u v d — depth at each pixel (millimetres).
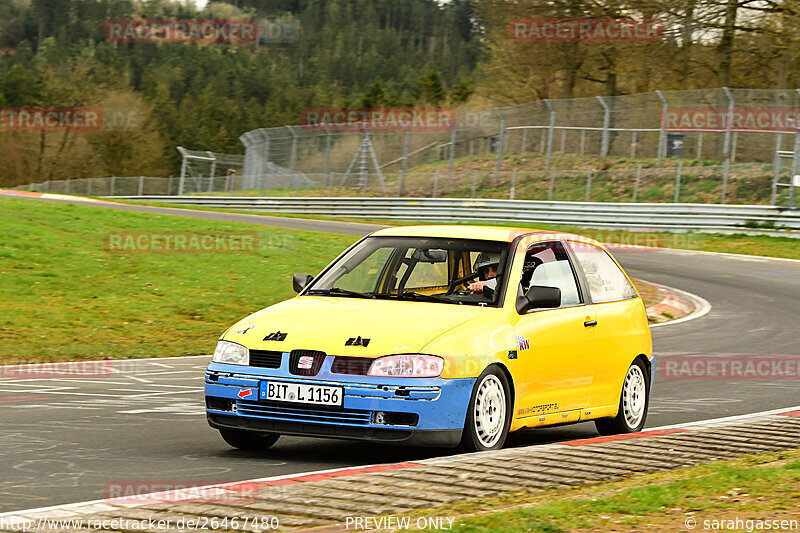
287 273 37406
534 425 12523
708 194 70000
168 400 16875
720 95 72125
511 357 11969
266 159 95000
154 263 36406
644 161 77062
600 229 63656
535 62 93625
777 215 58281
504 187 80062
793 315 32781
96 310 28453
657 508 8500
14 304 28094
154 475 10648
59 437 13070
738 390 19781
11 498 9352
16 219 41844
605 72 95125
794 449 12070
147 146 182875
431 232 13680
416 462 10359
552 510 8250
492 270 12891
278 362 11484
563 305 13461
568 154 81938
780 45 80625
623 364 14328
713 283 41219
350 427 11125
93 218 45625
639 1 82188
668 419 16266
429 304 12422
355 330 11547
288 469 11141
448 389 11125
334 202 79812
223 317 29312
